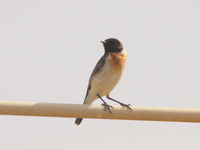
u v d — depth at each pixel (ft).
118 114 33.60
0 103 32.35
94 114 33.55
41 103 32.94
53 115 33.04
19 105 32.42
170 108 33.06
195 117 32.55
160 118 33.22
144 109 33.35
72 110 33.12
